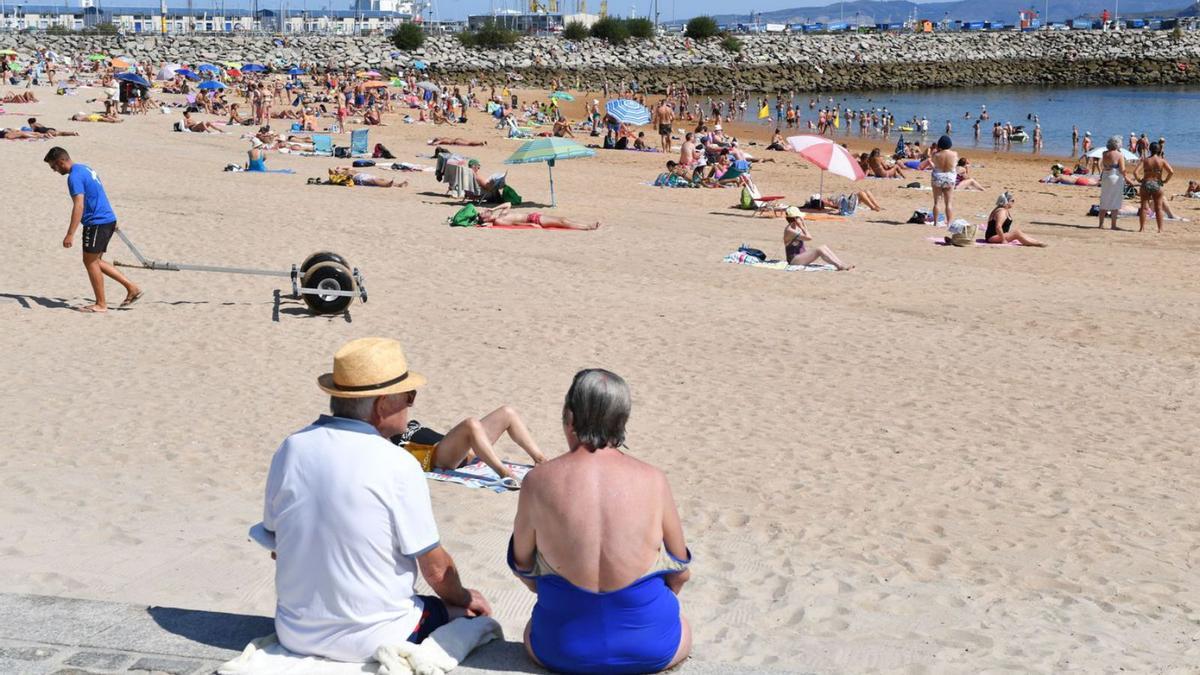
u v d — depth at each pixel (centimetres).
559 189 2741
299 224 1942
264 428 897
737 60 11869
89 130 3691
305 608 401
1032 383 1108
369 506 395
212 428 894
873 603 590
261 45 10438
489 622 429
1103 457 883
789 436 920
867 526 720
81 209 1265
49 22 14588
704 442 898
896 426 956
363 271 1581
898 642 531
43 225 1812
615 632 396
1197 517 751
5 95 5247
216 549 626
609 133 4106
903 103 8575
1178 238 2170
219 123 4109
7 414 918
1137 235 2211
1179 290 1627
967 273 1723
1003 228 2067
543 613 405
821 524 721
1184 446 915
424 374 1083
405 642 398
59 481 751
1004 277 1700
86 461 801
